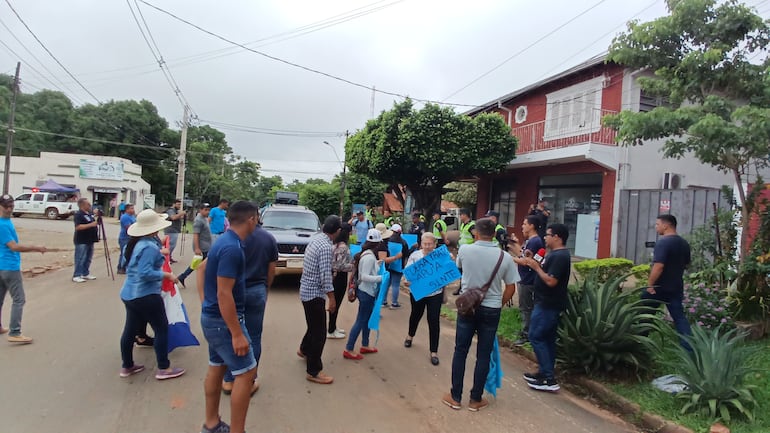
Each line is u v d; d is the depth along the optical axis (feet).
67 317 22.02
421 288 17.76
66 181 127.24
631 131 21.01
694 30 21.85
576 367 16.90
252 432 12.03
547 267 15.34
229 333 10.62
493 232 14.34
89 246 31.83
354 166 63.98
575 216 50.65
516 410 14.30
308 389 14.99
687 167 47.03
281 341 19.89
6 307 23.65
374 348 19.26
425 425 12.96
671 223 17.35
